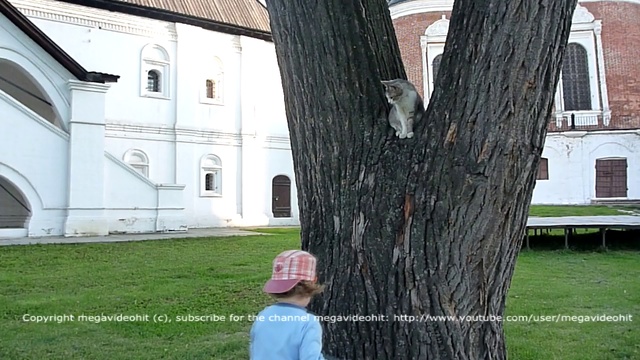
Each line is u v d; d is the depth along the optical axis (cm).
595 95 2889
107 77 1747
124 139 2197
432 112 336
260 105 2569
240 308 688
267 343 262
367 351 351
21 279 878
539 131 321
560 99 2906
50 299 729
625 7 2914
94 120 1717
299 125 387
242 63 2531
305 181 391
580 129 2839
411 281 335
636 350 515
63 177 1672
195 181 2359
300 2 368
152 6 2302
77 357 497
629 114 2845
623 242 1405
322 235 380
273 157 2600
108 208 1800
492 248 329
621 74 2878
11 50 1606
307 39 369
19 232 1591
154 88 2322
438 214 325
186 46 2370
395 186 340
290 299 270
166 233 1872
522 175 321
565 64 2956
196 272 965
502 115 311
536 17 306
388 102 363
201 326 602
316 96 370
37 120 1622
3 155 1558
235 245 1448
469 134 316
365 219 351
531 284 853
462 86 320
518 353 504
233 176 2477
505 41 307
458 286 329
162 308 684
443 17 3030
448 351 333
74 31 2122
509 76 308
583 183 2794
